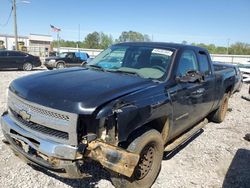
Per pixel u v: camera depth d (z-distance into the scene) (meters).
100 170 4.07
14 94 3.45
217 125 6.93
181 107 4.19
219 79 5.93
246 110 9.06
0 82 12.32
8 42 55.09
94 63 4.77
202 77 4.84
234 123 7.23
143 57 4.42
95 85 3.37
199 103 4.91
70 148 2.91
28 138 3.23
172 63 4.21
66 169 2.97
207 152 5.14
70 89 3.20
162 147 3.79
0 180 3.67
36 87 3.33
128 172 2.95
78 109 2.88
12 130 3.46
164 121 3.90
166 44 4.72
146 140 3.40
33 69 22.05
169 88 3.90
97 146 2.92
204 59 5.40
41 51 47.28
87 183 3.73
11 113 3.56
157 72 4.09
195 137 5.91
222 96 6.45
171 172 4.25
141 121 3.27
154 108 3.47
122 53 4.68
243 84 16.86
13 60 19.64
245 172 4.46
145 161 3.58
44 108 3.03
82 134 2.98
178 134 4.64
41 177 3.81
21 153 3.32
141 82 3.69
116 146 2.94
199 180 4.10
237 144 5.68
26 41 59.09
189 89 4.38
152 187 3.80
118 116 2.98
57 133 3.01
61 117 2.93
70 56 22.48
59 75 3.86
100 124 2.93
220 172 4.41
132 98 3.22
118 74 4.08
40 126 3.13
